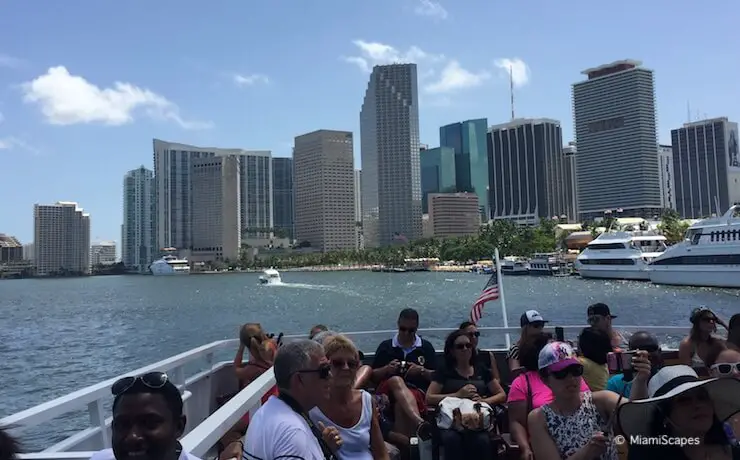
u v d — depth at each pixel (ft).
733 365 17.33
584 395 14.89
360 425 14.99
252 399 14.34
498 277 34.99
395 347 23.27
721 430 11.64
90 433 15.66
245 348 24.89
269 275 547.08
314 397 11.68
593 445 12.71
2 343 165.58
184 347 149.69
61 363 125.08
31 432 51.24
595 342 19.77
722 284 245.45
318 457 11.02
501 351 26.71
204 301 339.16
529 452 16.65
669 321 169.37
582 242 534.37
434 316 203.31
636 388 15.30
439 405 16.89
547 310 212.64
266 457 10.69
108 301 377.71
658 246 322.34
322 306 269.03
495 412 19.10
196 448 10.23
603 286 319.47
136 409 8.58
